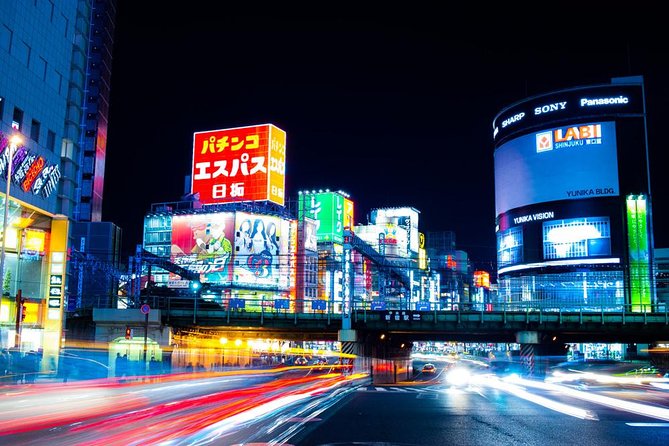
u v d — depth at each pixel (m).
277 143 134.50
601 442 16.12
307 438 16.41
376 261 128.88
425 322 78.31
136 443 14.88
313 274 137.62
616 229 145.62
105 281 105.31
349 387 49.94
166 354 75.31
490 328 78.06
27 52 55.69
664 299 150.00
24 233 59.75
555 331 78.69
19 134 54.12
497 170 169.75
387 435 17.27
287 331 85.75
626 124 150.50
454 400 32.00
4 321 58.44
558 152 154.12
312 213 157.50
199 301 84.50
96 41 129.75
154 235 128.75
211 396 30.88
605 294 143.12
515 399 32.69
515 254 157.75
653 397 34.53
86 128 125.94
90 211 122.00
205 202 132.62
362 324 78.50
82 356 65.81
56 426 18.08
